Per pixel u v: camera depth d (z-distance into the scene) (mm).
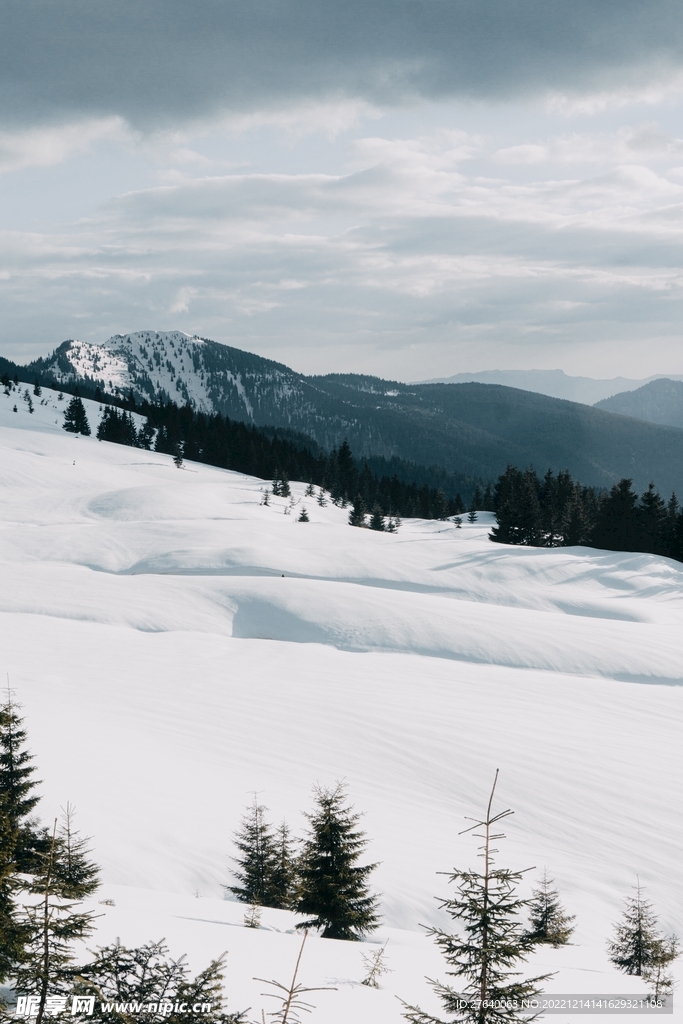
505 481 149875
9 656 40719
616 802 28719
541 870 22938
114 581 59125
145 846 19359
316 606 54625
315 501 142625
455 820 26344
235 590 57062
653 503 114062
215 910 14484
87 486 121500
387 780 29141
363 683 40531
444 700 38562
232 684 38812
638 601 70375
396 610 54438
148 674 39531
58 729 28859
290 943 11500
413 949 13492
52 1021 5418
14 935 5781
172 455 178750
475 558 78312
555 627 53688
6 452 131125
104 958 5992
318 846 15914
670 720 38094
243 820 22188
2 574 60156
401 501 178250
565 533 114938
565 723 36500
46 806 20344
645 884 23391
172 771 26328
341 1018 7746
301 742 31922
